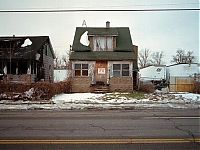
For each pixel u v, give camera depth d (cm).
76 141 730
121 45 3086
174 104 1791
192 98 2162
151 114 1294
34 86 2080
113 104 1788
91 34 2992
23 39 3859
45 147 673
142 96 2262
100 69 2898
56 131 862
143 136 788
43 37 3956
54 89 2236
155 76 5309
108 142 719
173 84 3234
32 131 862
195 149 654
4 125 973
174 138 761
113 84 2855
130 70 2880
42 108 1581
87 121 1062
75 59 2867
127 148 663
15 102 1881
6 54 3503
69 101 1942
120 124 991
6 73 3512
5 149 657
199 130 878
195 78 3412
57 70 4834
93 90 2798
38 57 3709
